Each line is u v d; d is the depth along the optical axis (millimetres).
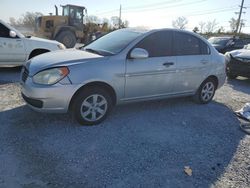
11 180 2678
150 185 2775
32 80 3770
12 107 4609
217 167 3234
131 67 4219
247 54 8547
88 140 3617
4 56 7070
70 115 4371
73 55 4141
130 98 4430
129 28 5020
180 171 3072
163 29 4707
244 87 8117
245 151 3713
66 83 3684
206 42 5473
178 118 4750
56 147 3363
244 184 2941
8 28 7105
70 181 2732
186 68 5004
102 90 4055
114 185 2727
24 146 3330
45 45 7684
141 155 3344
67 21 17625
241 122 4859
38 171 2855
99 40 4980
